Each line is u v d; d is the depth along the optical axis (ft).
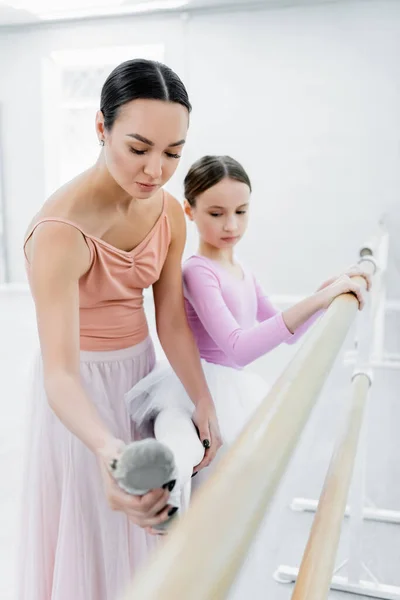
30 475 2.72
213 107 16.69
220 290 2.91
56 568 2.55
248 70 16.28
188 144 16.99
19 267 19.40
